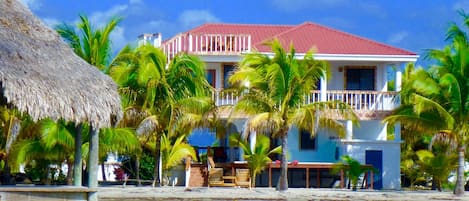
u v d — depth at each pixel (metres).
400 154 36.41
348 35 40.19
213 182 32.91
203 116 32.41
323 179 36.12
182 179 35.16
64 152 28.41
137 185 33.16
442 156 33.19
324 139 37.66
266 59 31.34
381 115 36.28
